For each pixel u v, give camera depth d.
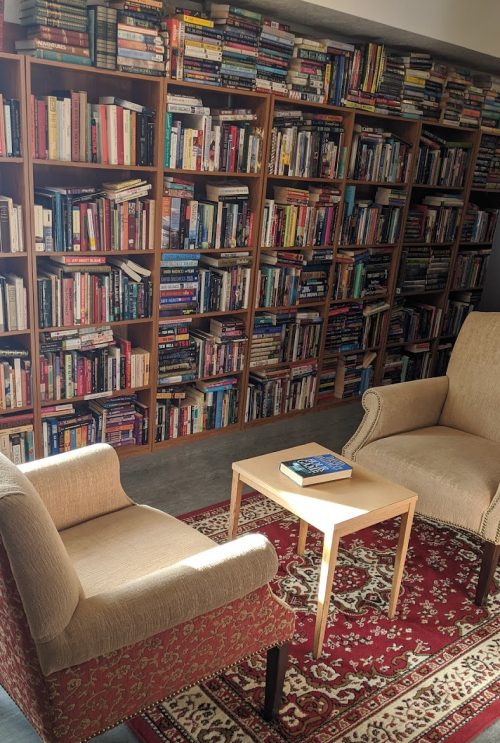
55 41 2.70
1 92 2.79
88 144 2.91
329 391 4.53
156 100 3.09
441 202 4.68
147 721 1.87
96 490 2.08
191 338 3.64
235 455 3.66
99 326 3.20
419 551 2.85
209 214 3.44
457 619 2.42
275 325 3.98
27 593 1.29
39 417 3.11
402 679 2.11
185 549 1.91
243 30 3.26
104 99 3.02
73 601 1.39
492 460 2.69
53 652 1.34
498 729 1.95
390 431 2.93
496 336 3.06
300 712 1.94
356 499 2.20
